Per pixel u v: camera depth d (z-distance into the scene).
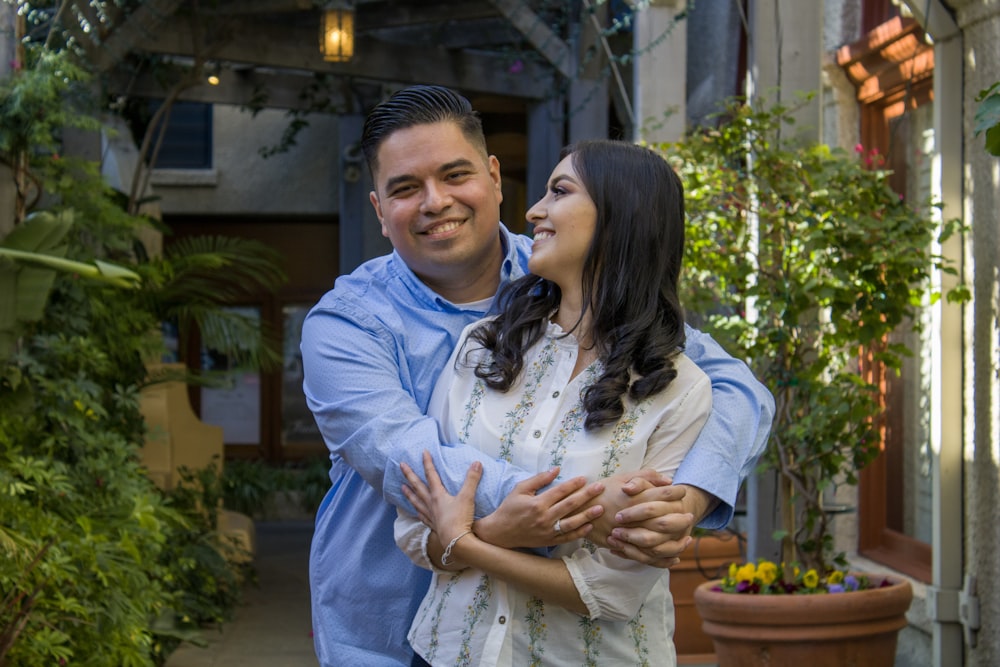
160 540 4.94
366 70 10.77
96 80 8.06
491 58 11.13
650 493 1.99
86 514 4.86
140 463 7.19
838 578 4.82
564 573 2.05
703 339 2.38
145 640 4.82
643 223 2.15
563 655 2.12
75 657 4.54
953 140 4.92
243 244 7.85
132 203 9.08
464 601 2.16
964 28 4.86
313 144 14.95
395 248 2.43
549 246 2.19
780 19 5.07
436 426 2.19
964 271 4.89
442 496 2.10
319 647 2.44
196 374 7.61
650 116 6.03
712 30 9.22
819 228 4.61
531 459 2.13
